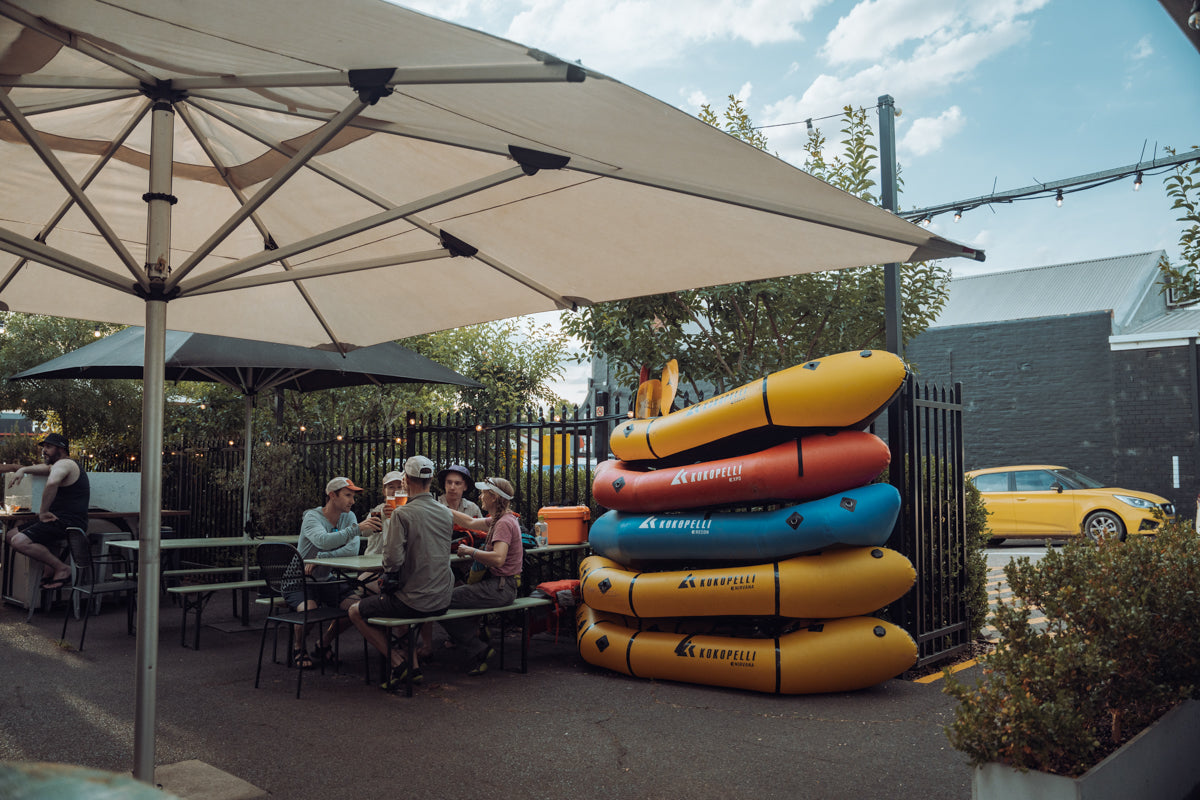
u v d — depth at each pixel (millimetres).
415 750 4848
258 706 5797
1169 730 3754
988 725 3156
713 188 3143
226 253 5027
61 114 3627
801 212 3100
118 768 4512
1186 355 19828
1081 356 21344
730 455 7066
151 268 3400
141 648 3316
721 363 9211
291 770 4500
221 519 12117
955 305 25031
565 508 8195
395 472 7496
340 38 2285
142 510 3357
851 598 5844
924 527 7000
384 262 3875
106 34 2508
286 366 7570
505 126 2932
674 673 6438
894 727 5258
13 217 4422
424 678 6715
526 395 15398
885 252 3400
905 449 6992
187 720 5430
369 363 8055
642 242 3934
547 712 5660
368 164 3961
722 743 4961
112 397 14328
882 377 5773
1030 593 4145
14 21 2480
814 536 5871
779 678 5914
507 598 6848
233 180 4383
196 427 13719
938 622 7133
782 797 4117
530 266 4402
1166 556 4031
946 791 4188
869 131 8836
